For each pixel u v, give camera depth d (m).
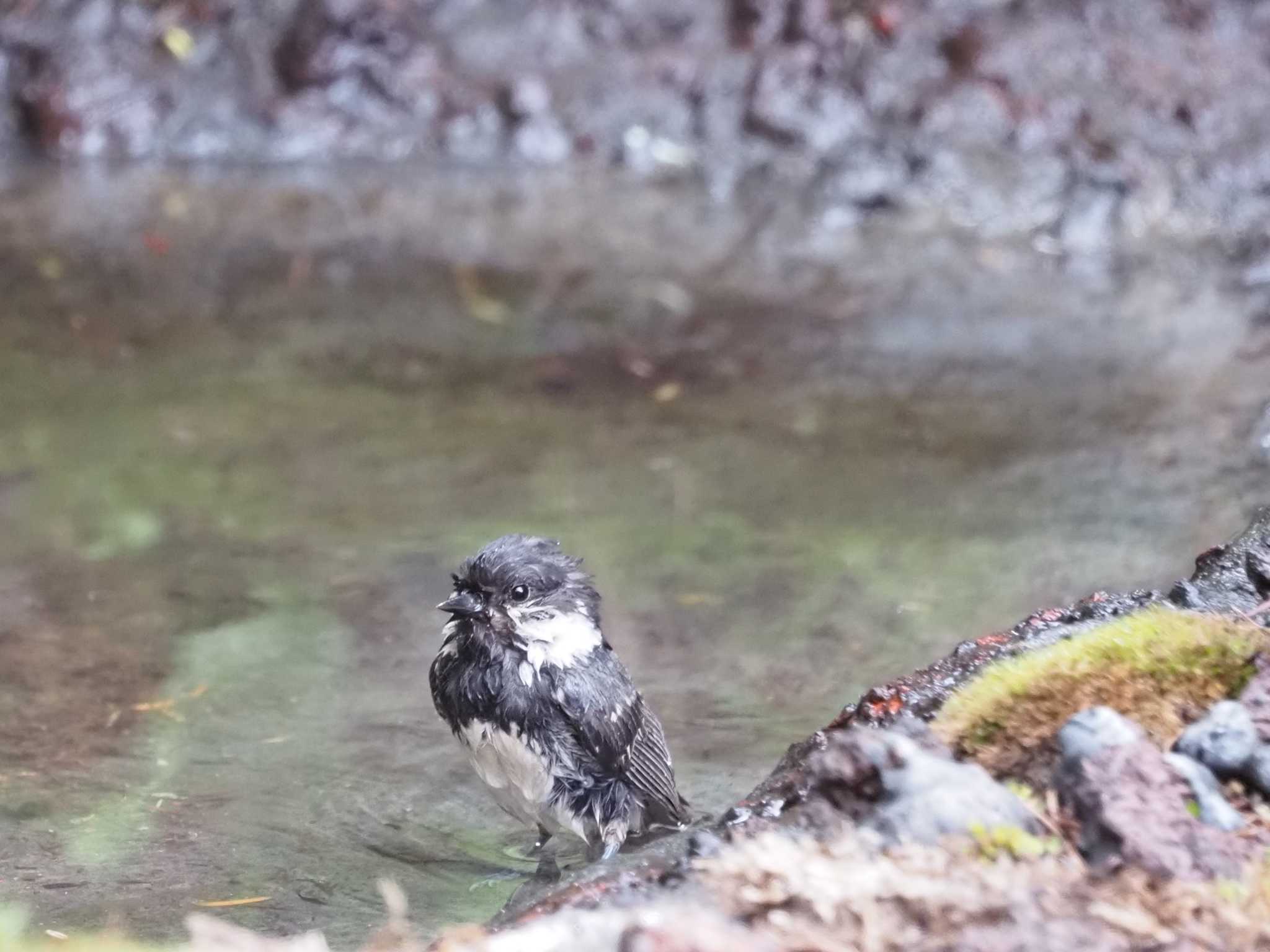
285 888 7.06
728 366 14.60
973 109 19.91
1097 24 20.67
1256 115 19.77
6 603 10.08
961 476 12.12
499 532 11.24
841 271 17.23
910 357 14.76
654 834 7.95
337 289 16.36
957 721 6.49
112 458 12.42
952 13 20.86
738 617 9.96
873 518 11.44
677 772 8.24
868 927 5.07
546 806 7.82
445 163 20.53
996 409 13.45
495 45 21.28
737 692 9.04
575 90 20.91
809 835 5.70
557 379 14.27
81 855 7.29
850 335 15.38
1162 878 5.25
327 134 20.53
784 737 8.55
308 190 19.42
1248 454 12.25
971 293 16.58
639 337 15.31
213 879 7.11
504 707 7.72
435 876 7.27
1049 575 10.41
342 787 8.10
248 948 5.71
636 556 10.86
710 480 12.16
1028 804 5.63
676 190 19.78
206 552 10.88
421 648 9.62
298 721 8.75
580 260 17.39
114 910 6.79
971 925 5.09
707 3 21.42
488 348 14.98
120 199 18.83
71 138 20.05
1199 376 14.03
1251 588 7.41
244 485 12.00
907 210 18.97
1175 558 10.55
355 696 9.05
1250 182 18.84
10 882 7.01
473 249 17.64
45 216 18.14
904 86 20.30
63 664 9.32
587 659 7.85
